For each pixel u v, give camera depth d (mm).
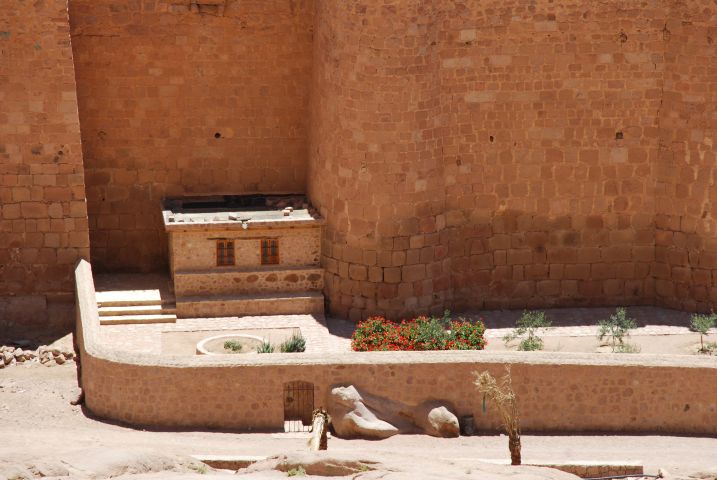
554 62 57781
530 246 59312
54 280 58594
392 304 57719
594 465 46562
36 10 56344
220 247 58594
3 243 58094
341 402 50625
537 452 48500
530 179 58688
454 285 59156
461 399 51125
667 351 55094
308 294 58875
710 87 57406
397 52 55781
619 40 57719
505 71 57625
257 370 50688
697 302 59125
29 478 39031
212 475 39688
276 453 46375
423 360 51000
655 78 58156
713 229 58375
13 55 56625
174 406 50875
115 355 51312
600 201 59125
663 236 59406
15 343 57125
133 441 47719
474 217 58781
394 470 40312
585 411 51188
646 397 51094
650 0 57500
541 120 58188
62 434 48406
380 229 57188
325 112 58188
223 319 57875
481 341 54406
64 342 57094
